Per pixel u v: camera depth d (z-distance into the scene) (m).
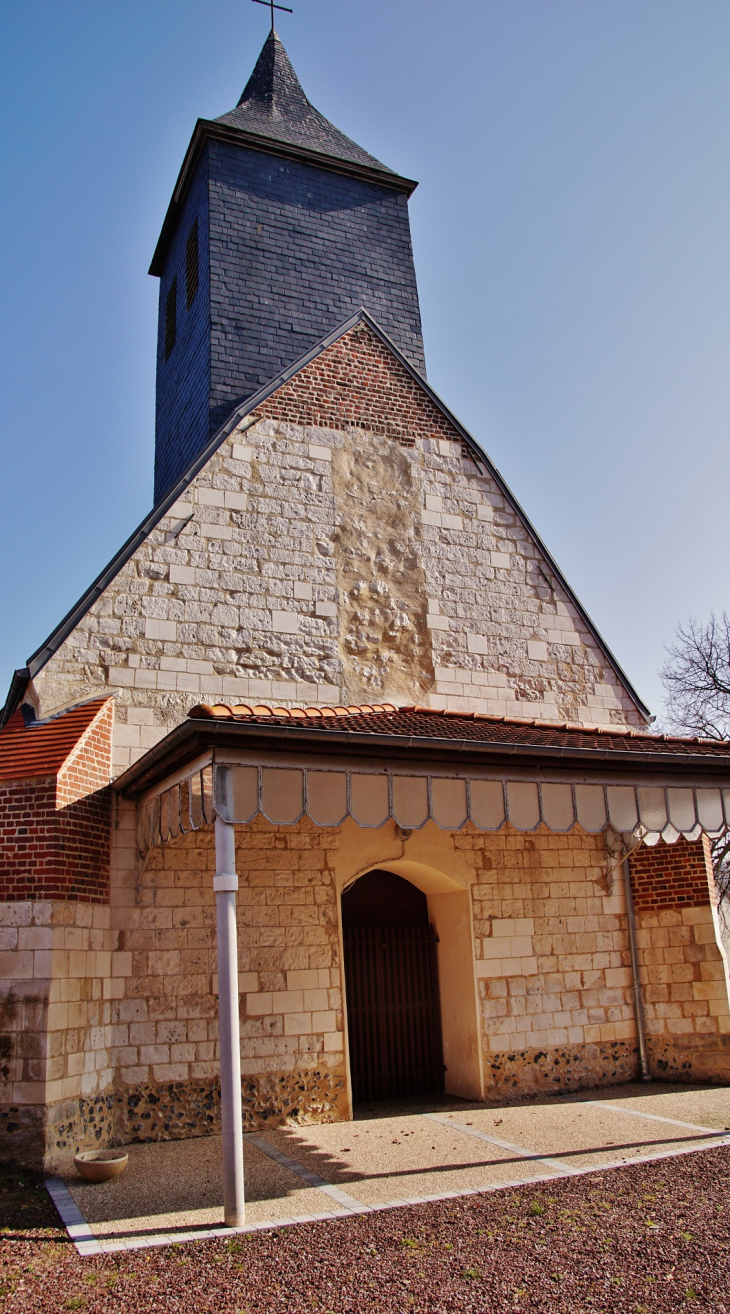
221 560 11.07
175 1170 7.86
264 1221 6.46
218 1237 6.17
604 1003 11.84
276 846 10.26
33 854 8.54
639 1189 6.98
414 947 11.95
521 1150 8.30
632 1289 5.26
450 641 12.31
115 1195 7.14
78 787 9.05
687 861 12.09
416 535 12.55
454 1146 8.53
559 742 9.73
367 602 11.89
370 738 7.80
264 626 11.09
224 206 14.79
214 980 9.63
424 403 13.27
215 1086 9.37
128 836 9.66
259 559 11.31
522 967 11.42
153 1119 9.05
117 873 9.49
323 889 10.38
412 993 11.79
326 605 11.57
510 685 12.58
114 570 10.42
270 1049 9.65
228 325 14.03
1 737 9.48
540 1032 11.33
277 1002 9.80
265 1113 9.47
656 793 9.79
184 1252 5.91
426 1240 6.03
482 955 11.21
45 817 8.62
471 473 13.27
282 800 7.58
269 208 15.20
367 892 12.03
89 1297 5.27
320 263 15.33
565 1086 11.28
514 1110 10.19
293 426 12.09
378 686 11.61
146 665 10.30
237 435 11.67
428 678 12.00
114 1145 8.80
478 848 11.55
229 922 6.95
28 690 10.10
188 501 11.07
